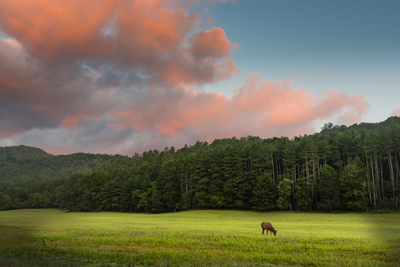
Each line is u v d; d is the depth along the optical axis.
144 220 55.03
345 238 23.75
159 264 14.67
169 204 94.44
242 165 92.06
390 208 73.62
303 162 92.19
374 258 16.16
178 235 25.23
